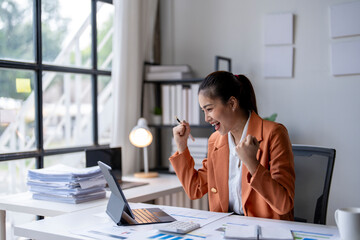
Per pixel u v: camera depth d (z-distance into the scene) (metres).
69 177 1.94
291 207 1.47
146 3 3.23
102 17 3.15
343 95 2.85
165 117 3.15
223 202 1.70
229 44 3.24
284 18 3.01
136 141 2.66
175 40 3.46
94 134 2.99
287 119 3.04
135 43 3.07
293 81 3.01
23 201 2.02
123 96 2.96
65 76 5.54
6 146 4.18
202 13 3.35
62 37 4.70
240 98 1.65
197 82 3.23
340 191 2.87
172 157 1.83
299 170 1.93
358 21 2.76
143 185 2.51
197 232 1.32
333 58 2.85
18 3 4.10
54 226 1.43
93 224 1.46
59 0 4.64
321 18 2.91
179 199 3.12
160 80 3.18
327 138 2.90
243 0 3.18
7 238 3.64
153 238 1.26
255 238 1.22
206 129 3.31
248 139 1.44
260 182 1.43
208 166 1.77
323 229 1.35
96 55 2.96
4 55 4.18
